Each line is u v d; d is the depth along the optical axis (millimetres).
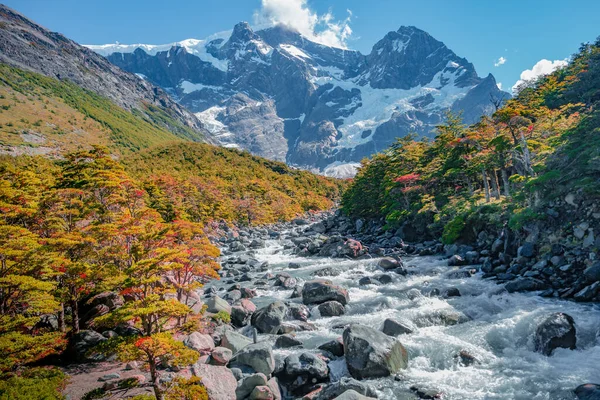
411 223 64438
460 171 57469
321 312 28922
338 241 59625
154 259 17484
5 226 20219
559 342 18797
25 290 19281
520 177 41844
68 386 18047
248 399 16750
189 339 22422
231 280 44062
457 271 36156
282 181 184000
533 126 53812
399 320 25000
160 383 17062
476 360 18969
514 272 32562
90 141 198250
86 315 26125
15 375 17406
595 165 30875
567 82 79625
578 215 30719
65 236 24344
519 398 15461
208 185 119250
